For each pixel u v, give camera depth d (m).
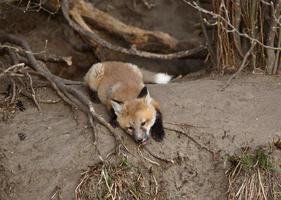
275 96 13.02
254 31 14.16
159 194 11.43
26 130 12.18
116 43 17.88
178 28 18.67
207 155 11.76
